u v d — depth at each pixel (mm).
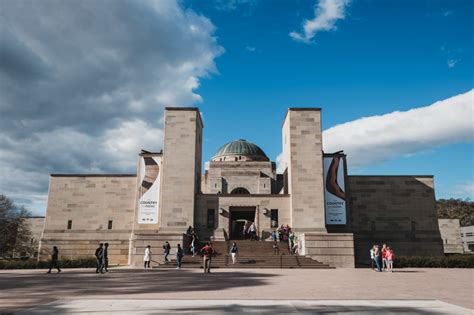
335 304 14695
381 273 30547
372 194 51469
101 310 13281
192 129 48375
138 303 14609
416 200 51469
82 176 51500
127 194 50906
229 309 13492
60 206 50656
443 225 68938
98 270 30000
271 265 35625
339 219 47844
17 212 67750
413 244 50094
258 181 66375
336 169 49406
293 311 13242
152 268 34906
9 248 65625
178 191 46656
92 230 49906
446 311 13500
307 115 48750
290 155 47562
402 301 15523
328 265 36188
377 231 50469
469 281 24266
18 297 16469
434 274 29734
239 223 63219
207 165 74000
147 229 47250
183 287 20078
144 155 49500
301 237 39844
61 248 49312
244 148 80250
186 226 45688
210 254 30000
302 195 46375
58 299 15758
